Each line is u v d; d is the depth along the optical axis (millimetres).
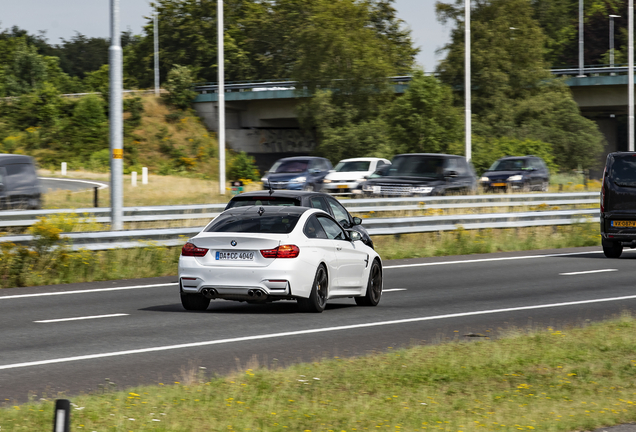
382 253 42531
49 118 144750
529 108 131625
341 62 134500
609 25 193625
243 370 16266
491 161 112062
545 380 15484
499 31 133125
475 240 46938
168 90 163875
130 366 16922
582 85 145500
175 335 20688
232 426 11828
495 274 35688
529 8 135750
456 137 117000
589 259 42312
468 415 12688
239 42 192375
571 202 59469
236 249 23594
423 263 40125
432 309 25797
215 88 163625
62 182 98500
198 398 13609
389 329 21875
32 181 44156
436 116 116312
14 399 14008
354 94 134000
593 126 133000
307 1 182125
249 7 191750
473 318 23953
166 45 196875
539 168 83938
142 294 28891
